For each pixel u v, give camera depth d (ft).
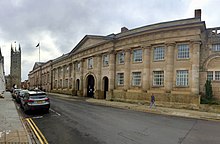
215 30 67.77
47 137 26.53
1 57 118.93
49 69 187.83
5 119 35.63
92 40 110.42
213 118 47.62
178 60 70.90
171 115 51.65
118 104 74.69
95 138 26.12
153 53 78.02
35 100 47.16
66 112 49.85
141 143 24.29
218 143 25.30
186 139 26.73
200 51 69.00
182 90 69.10
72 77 135.03
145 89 77.56
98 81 102.78
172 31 71.97
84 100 93.91
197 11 73.92
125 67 86.99
